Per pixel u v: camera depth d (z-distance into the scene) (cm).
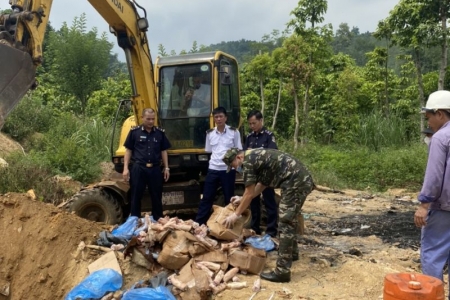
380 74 2358
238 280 520
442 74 1583
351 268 555
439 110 423
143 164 690
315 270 562
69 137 1518
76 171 1184
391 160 1528
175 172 809
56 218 620
